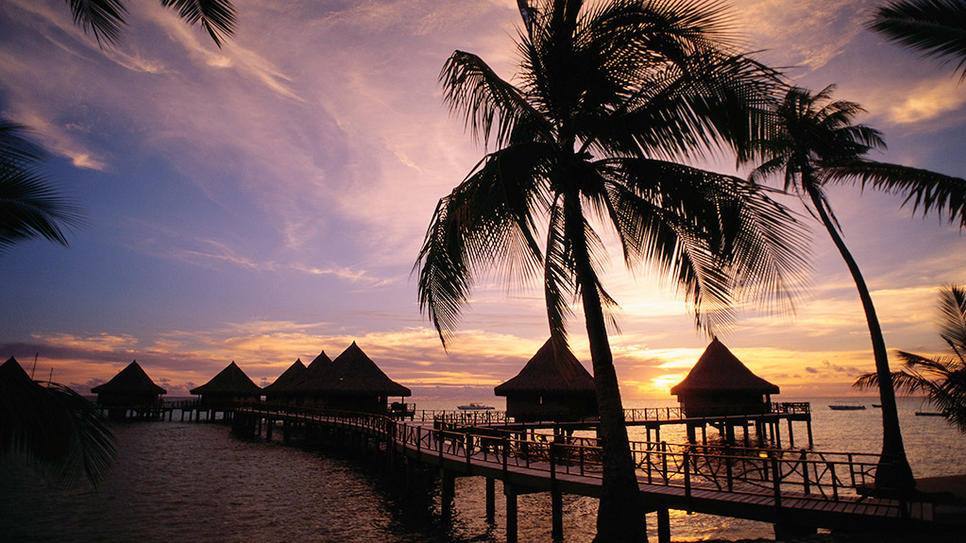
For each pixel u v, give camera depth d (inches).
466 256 356.8
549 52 375.2
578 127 385.1
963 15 319.9
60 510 786.2
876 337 606.9
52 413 201.0
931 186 432.5
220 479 1087.0
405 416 1756.9
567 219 392.8
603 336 386.3
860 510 416.5
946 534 371.2
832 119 695.1
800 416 1728.6
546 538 631.2
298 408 1871.3
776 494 434.0
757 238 350.6
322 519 741.9
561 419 1343.5
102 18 275.4
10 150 233.9
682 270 404.8
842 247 656.4
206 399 2999.5
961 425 422.6
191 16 295.9
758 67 317.1
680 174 366.9
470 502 873.5
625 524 352.2
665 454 529.7
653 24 352.5
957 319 503.2
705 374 1707.7
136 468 1229.7
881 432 3043.8
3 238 259.3
